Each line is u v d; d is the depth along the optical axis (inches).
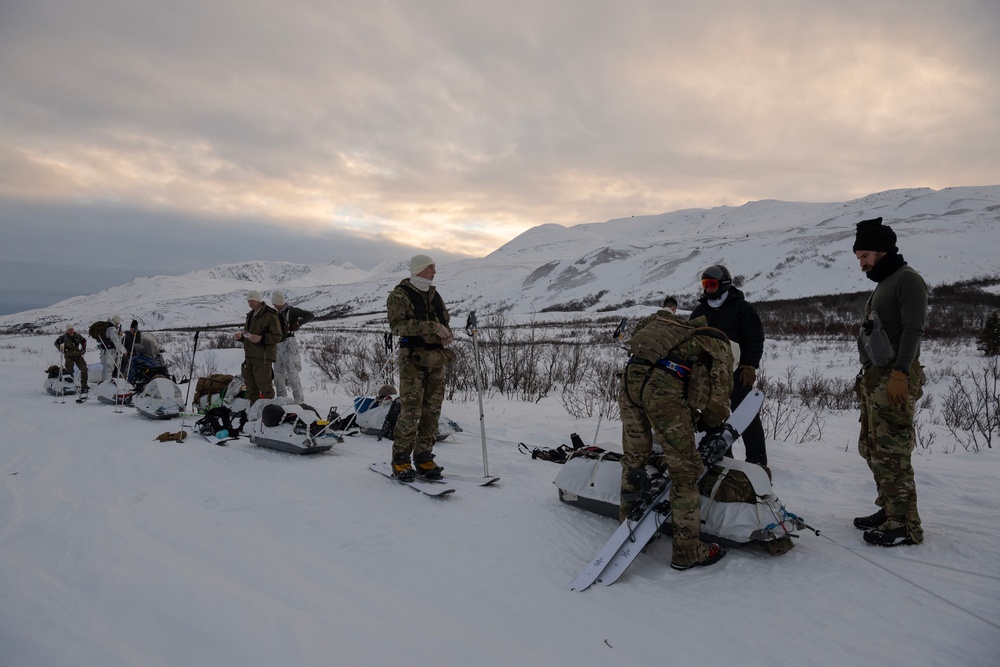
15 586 129.8
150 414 361.1
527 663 103.0
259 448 271.9
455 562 145.8
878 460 151.8
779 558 145.9
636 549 142.3
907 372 143.1
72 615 116.9
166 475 225.1
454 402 462.6
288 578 134.6
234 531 165.6
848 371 709.9
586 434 306.3
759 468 151.9
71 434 310.5
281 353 394.0
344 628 112.3
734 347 199.6
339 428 309.6
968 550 145.6
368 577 136.9
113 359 496.1
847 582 132.2
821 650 107.0
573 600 127.8
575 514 180.2
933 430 370.3
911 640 109.4
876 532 150.7
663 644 109.8
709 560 143.8
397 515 178.4
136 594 124.8
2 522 173.3
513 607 124.1
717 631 114.2
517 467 237.0
